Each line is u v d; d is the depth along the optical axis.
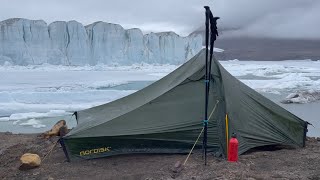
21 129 13.17
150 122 5.67
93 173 4.96
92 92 23.88
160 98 5.92
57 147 6.38
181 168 4.95
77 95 23.17
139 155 5.69
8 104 19.45
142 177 4.75
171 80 6.39
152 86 6.68
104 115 6.14
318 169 4.87
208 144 5.62
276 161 5.26
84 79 40.31
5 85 32.03
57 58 57.28
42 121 14.83
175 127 5.64
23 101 21.36
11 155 6.17
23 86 31.06
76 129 5.68
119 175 4.85
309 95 22.75
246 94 6.12
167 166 5.12
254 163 5.16
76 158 5.47
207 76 5.11
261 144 5.82
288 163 5.17
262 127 5.91
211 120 5.68
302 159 5.36
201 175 4.69
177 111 5.79
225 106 5.60
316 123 13.78
